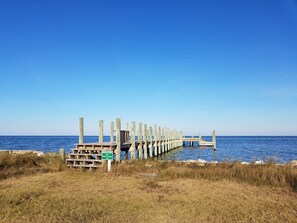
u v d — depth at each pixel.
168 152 37.69
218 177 11.34
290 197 8.37
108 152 13.09
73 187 9.54
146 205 7.50
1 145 56.28
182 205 7.52
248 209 7.18
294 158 28.25
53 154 17.17
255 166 12.83
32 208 7.09
